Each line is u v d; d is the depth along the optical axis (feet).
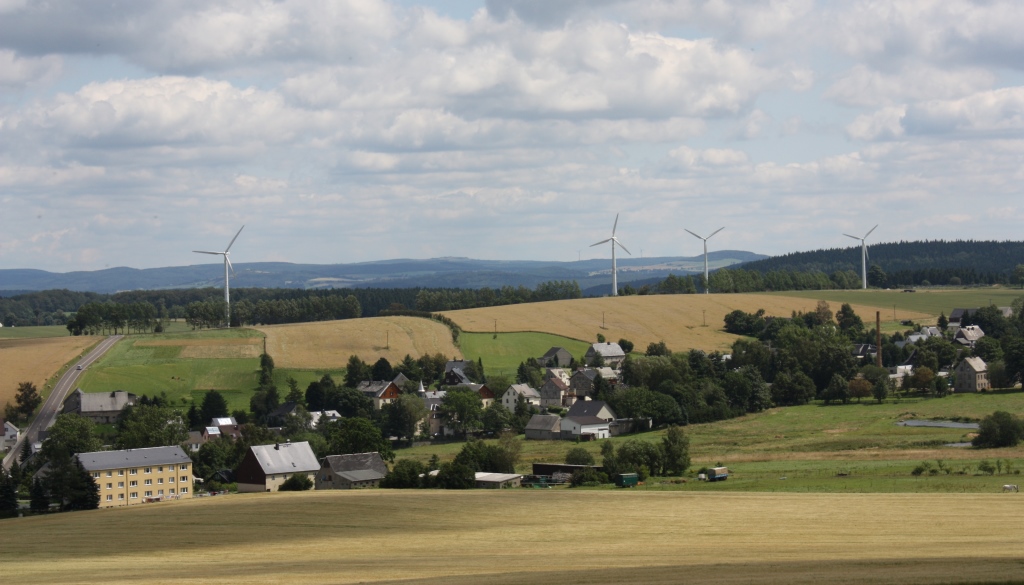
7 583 227.81
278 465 498.69
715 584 187.73
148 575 230.89
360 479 472.03
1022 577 185.78
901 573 194.90
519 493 370.94
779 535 269.23
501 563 232.73
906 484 378.12
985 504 311.88
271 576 221.66
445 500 353.72
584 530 289.94
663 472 464.24
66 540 301.84
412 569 226.58
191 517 333.42
